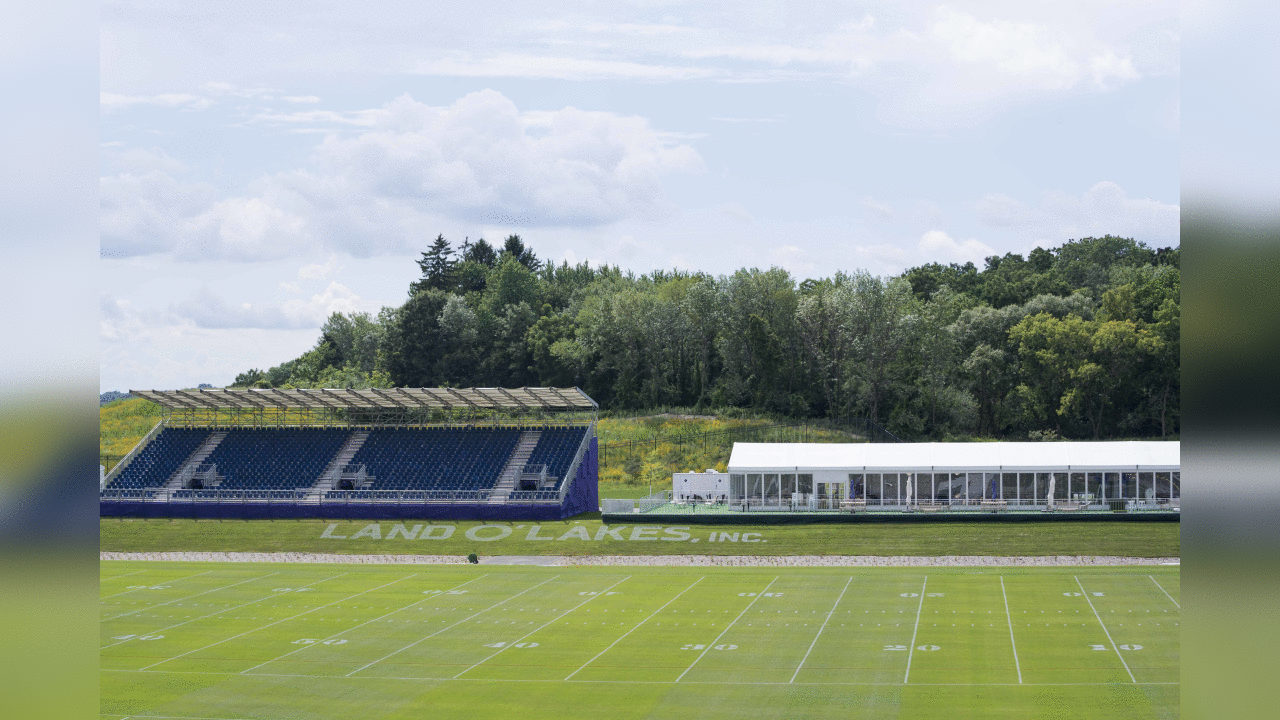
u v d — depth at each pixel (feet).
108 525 268.82
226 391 296.92
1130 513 239.50
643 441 415.64
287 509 271.90
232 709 128.57
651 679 139.13
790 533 244.42
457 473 284.61
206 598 199.21
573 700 130.41
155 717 125.59
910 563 227.61
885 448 266.16
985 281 572.51
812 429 436.35
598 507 296.30
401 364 553.64
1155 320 440.45
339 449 300.40
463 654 154.81
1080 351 435.94
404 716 125.08
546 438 295.69
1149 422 437.58
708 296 513.86
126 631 171.73
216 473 294.25
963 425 452.76
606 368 510.58
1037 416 446.60
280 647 160.25
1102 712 119.65
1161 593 188.14
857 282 467.93
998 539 235.40
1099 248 602.03
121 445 414.62
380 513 269.03
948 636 158.40
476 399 295.48
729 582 209.87
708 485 272.31
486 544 250.37
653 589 203.62
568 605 189.37
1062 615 170.91
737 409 466.70
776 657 149.18
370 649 158.61
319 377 571.28
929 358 457.27
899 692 129.80
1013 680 133.69
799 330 495.00
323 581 216.74
